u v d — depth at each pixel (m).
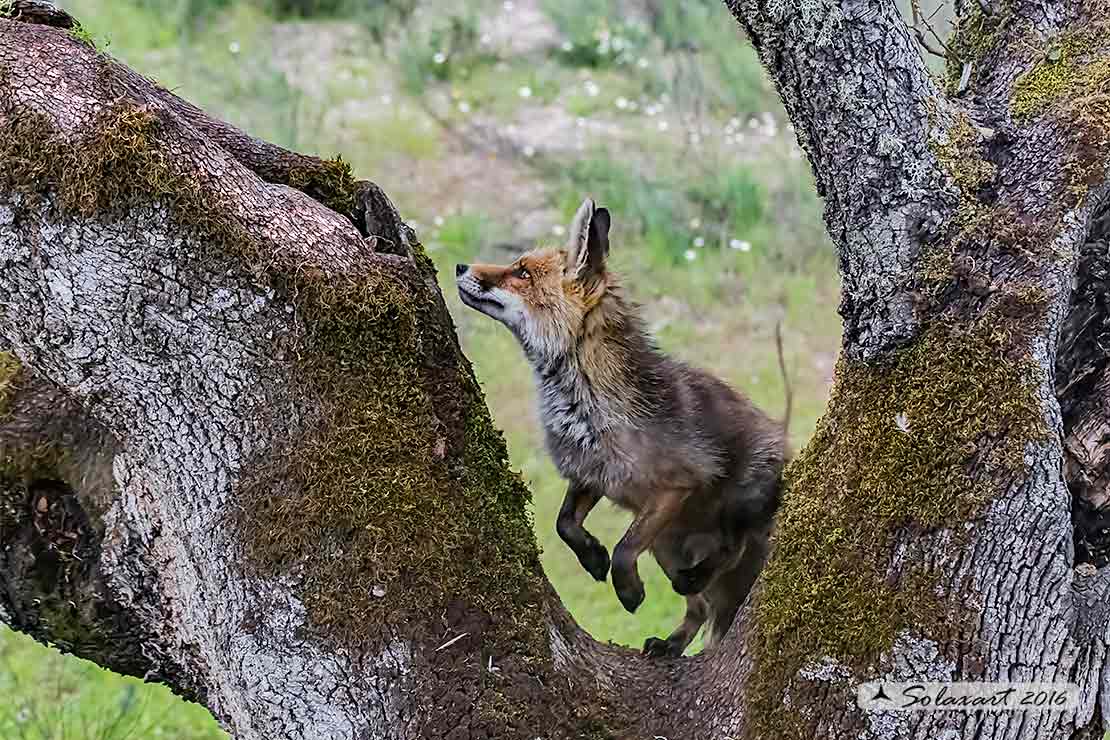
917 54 6.51
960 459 6.07
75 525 7.50
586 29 30.00
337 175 7.91
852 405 6.57
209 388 6.57
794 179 24.48
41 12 7.48
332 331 6.65
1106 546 6.60
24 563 7.55
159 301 6.38
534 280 9.70
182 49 27.23
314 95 26.92
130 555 7.36
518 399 19.08
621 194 24.14
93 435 7.42
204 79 25.78
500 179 24.72
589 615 15.12
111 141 6.16
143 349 6.48
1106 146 6.43
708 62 28.62
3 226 6.25
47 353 6.60
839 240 6.60
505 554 7.09
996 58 7.09
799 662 6.41
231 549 6.62
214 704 7.60
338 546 6.54
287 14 31.19
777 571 6.75
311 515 6.52
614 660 7.67
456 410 7.16
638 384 9.22
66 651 8.09
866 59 6.28
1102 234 6.76
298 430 6.61
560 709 6.85
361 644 6.50
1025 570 6.00
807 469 6.89
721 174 24.58
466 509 6.90
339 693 6.53
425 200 23.73
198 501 6.71
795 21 6.29
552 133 26.58
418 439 6.80
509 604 6.92
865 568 6.24
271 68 26.31
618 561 8.88
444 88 28.05
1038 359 6.11
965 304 6.28
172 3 29.77
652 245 23.06
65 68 6.47
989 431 6.04
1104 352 6.76
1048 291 6.19
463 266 10.05
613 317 9.45
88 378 6.63
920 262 6.35
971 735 6.11
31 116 6.23
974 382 6.12
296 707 6.60
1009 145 6.58
